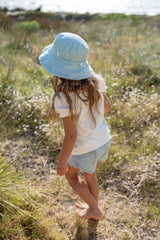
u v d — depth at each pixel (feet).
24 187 7.98
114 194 8.68
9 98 12.57
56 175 9.30
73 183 7.20
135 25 24.54
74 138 5.95
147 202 8.36
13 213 7.59
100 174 9.28
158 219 7.73
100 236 7.39
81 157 6.59
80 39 5.62
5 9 32.22
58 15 25.44
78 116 6.13
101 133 6.56
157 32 23.67
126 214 7.97
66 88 5.73
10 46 18.72
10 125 11.57
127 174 9.36
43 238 7.09
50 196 8.47
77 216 7.79
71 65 5.61
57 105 5.84
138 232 7.45
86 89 5.93
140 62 16.55
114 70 16.48
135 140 10.83
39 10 32.07
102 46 19.98
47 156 10.21
